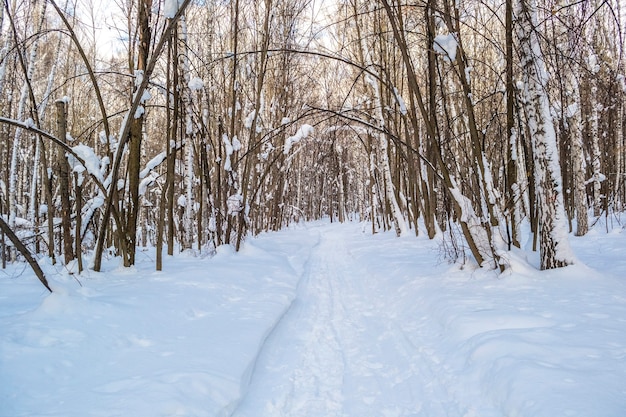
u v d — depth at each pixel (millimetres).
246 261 10422
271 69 18359
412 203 16750
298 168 34375
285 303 7016
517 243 8492
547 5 7059
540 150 6859
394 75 15234
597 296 5523
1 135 14430
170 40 8172
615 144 18766
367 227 26219
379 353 5035
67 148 6594
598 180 17672
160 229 8391
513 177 8250
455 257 8758
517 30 6988
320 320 6625
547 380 3164
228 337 4859
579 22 5316
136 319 5016
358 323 6391
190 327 5168
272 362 4801
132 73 8859
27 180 17672
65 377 3521
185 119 11516
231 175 12500
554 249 6812
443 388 3881
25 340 3977
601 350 3668
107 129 8023
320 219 49750
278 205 25594
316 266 12602
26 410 2943
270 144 17062
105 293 6047
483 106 11781
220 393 3535
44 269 7949
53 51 16453
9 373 3354
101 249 7820
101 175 7266
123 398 3135
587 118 16688
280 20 15453
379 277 9461
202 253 11281
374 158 20750
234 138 12398
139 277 7555
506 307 5297
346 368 4625
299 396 3955
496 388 3420
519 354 3729
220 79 15414
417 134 13711
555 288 6070
